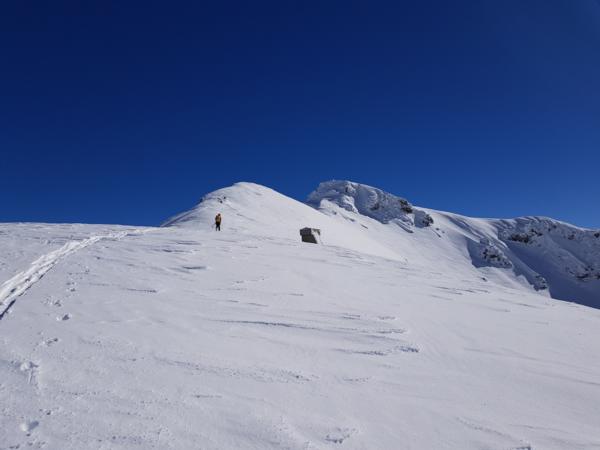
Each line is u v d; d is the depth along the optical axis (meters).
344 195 156.00
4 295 7.86
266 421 4.19
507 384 5.88
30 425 3.70
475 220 165.75
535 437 4.53
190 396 4.51
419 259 122.00
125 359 5.24
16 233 16.64
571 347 7.92
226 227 36.53
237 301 8.52
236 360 5.60
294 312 8.16
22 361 4.87
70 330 6.04
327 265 13.88
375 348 6.68
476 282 15.13
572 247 150.88
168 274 10.34
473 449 4.18
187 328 6.68
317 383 5.21
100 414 3.98
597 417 5.16
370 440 4.11
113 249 13.45
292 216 56.28
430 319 8.72
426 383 5.62
